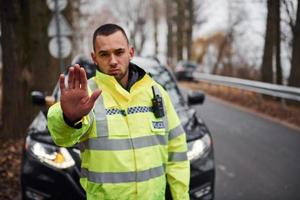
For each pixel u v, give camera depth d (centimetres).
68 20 1233
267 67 1734
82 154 262
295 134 1018
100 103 255
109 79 257
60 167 436
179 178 284
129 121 259
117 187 254
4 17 875
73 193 431
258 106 1470
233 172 711
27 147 471
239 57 3453
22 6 910
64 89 226
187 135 480
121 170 254
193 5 3522
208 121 1208
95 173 255
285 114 1277
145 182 259
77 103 227
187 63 3064
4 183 610
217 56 3909
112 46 254
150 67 654
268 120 1221
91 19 4162
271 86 1361
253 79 2908
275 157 806
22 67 894
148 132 263
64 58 1141
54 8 1070
